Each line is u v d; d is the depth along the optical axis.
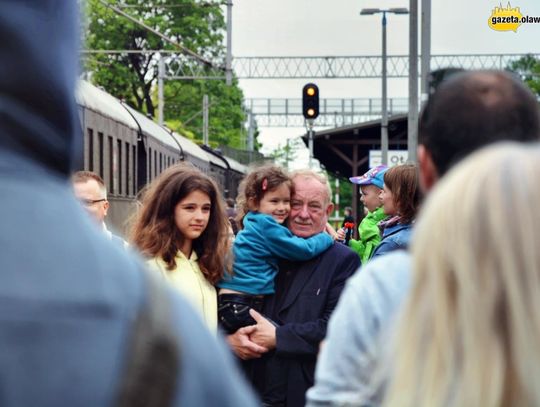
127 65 64.69
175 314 1.69
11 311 1.56
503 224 2.23
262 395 5.89
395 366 2.43
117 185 22.52
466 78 3.21
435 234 2.32
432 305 2.32
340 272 6.00
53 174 1.74
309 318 5.88
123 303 1.63
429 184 3.30
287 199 6.05
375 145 48.41
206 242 5.94
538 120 3.19
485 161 2.34
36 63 1.71
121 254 1.71
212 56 67.25
